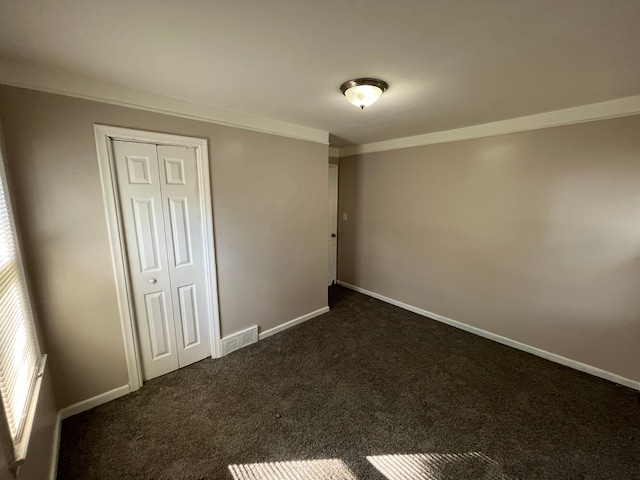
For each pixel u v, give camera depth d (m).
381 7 1.08
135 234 2.11
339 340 2.98
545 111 2.39
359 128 3.05
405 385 2.27
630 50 1.38
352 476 1.53
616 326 2.26
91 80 1.79
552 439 1.76
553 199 2.46
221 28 1.23
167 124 2.13
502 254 2.83
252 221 2.74
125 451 1.67
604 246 2.26
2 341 1.11
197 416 1.94
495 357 2.67
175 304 2.37
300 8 1.09
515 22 1.17
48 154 1.70
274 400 2.10
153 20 1.17
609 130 2.15
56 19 1.16
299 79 1.77
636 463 1.60
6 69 1.54
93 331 1.96
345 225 4.46
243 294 2.78
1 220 1.35
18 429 1.13
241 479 1.51
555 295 2.54
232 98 2.12
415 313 3.65
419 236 3.52
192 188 2.34
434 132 3.20
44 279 1.74
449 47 1.38
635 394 2.15
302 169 3.09
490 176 2.83
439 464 1.60
